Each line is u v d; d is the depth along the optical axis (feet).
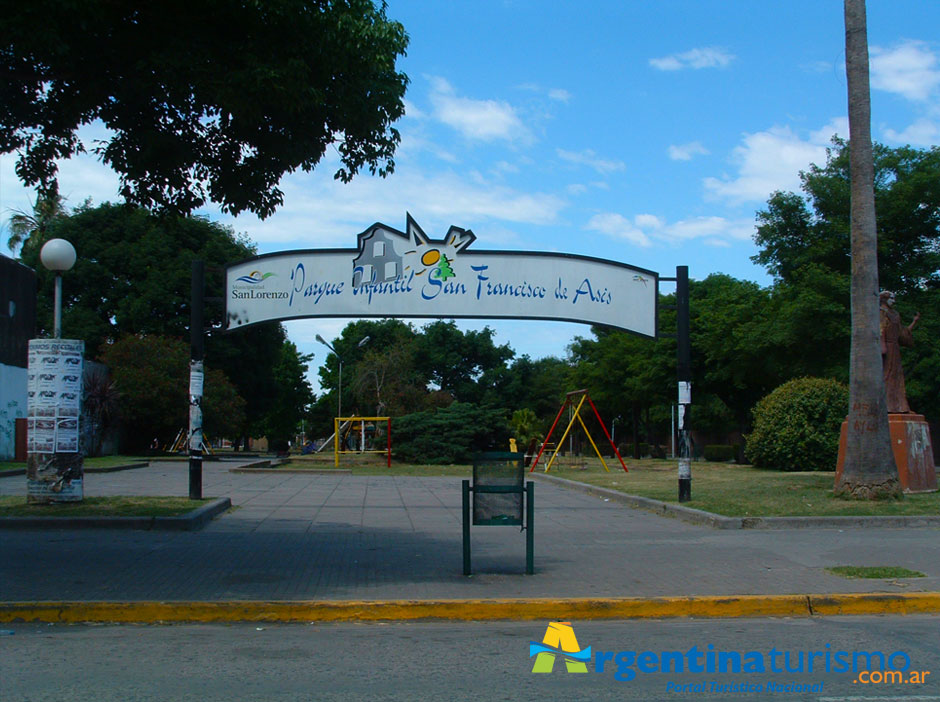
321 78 34.19
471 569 32.71
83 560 33.58
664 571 32.53
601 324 55.36
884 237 100.68
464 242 55.47
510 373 266.16
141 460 117.60
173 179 37.19
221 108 34.37
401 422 118.93
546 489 75.20
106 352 132.26
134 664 21.63
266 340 167.22
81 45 32.30
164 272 148.97
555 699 19.08
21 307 102.73
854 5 51.67
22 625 25.75
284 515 50.21
